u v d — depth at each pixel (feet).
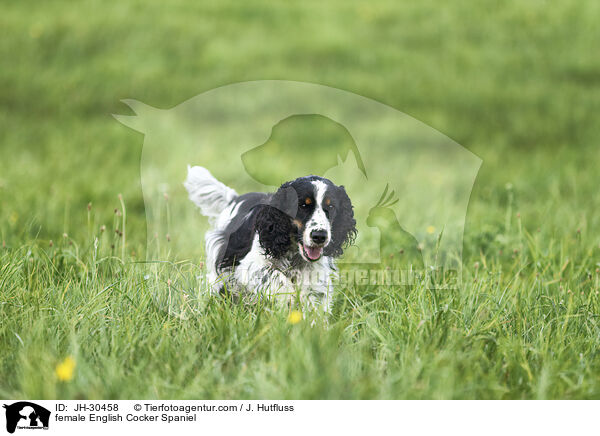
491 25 88.43
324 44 76.95
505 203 42.39
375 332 20.34
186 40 76.43
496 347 20.34
